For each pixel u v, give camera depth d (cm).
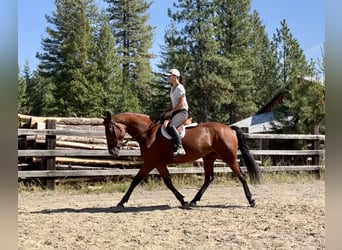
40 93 4325
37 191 977
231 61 3550
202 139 764
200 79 3444
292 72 4316
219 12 3769
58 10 4503
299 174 1304
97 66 3766
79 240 521
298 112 1831
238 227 602
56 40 4391
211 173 820
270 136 1278
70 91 3556
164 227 602
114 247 488
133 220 654
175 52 3544
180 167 1162
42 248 477
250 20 3972
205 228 595
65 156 1032
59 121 1138
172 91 754
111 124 750
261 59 4738
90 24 4459
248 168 805
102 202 852
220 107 3684
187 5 3528
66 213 713
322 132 1788
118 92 3775
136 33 4988
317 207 771
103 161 1106
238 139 812
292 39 4544
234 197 928
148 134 752
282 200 872
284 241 516
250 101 3769
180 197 777
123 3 4922
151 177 1106
